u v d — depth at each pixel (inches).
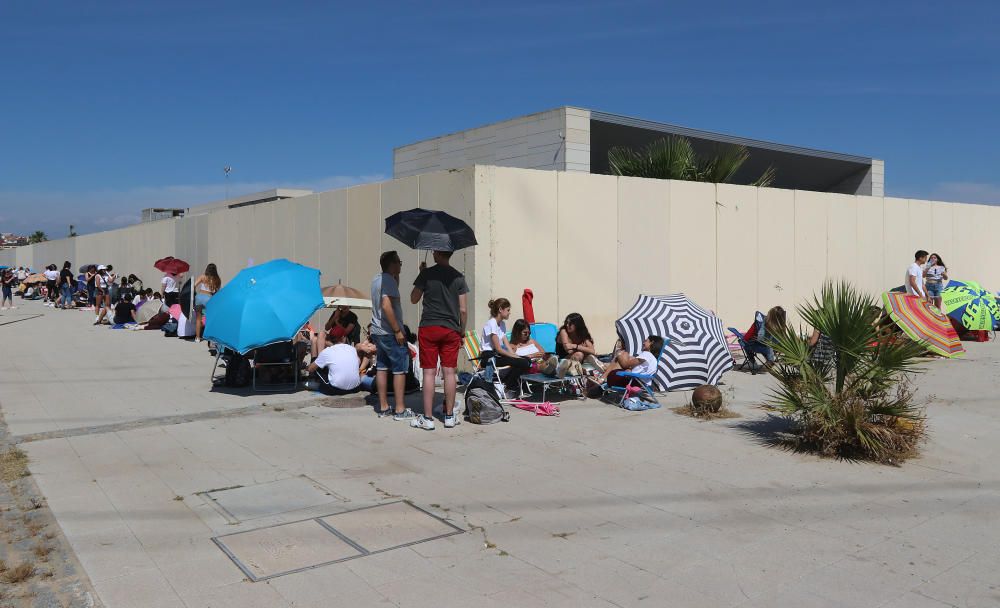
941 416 316.8
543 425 300.0
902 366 253.1
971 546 177.5
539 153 895.1
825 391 258.2
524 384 354.6
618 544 179.3
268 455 257.0
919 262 536.7
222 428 295.6
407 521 194.2
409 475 234.1
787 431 285.9
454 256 429.1
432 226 293.7
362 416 316.8
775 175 1189.1
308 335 480.4
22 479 230.4
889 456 246.2
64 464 246.2
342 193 536.7
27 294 1360.7
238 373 375.6
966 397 358.0
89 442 274.4
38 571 165.2
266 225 653.3
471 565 167.8
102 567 166.7
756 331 426.3
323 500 210.5
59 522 193.5
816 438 256.7
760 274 559.8
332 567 166.7
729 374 427.8
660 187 500.7
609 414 319.6
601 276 471.2
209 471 238.4
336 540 181.8
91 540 181.8
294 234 607.5
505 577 161.8
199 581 159.9
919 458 251.8
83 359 490.9
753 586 156.9
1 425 301.3
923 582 158.4
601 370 361.4
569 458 252.8
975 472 236.2
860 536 183.8
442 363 297.1
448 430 292.5
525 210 433.1
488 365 344.8
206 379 409.1
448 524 192.1
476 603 150.3
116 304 727.7
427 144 1061.1
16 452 256.7
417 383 365.1
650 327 358.6
